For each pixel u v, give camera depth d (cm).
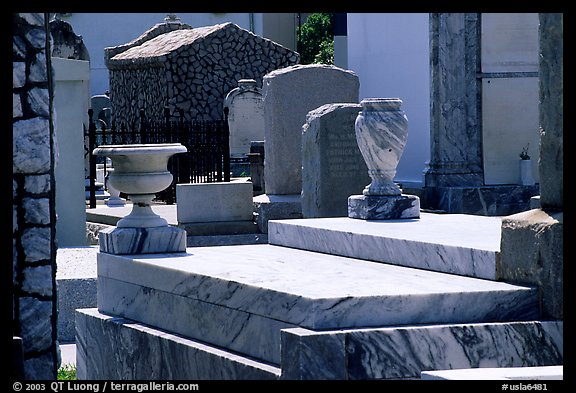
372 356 1130
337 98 2992
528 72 3350
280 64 5719
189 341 1358
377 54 3694
